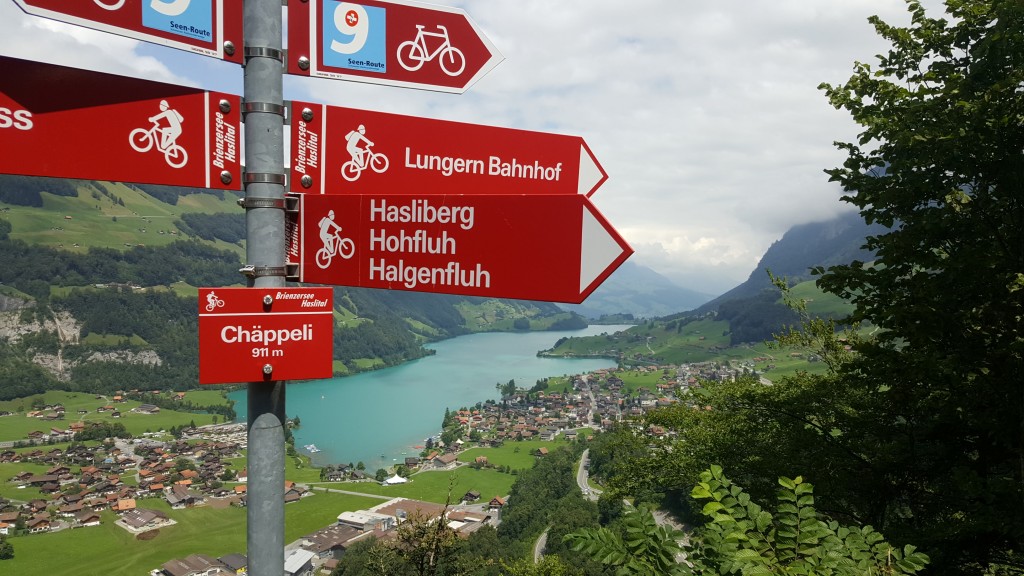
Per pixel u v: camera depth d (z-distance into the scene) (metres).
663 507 40.88
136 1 2.45
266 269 2.57
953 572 7.06
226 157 2.63
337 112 2.78
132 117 2.53
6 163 2.41
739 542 2.64
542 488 97.19
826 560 2.53
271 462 2.56
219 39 2.56
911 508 8.91
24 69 2.42
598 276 2.53
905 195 7.52
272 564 2.55
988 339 7.17
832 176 8.66
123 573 79.19
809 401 10.55
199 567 79.00
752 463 10.29
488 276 2.62
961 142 6.63
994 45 6.77
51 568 80.50
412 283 2.67
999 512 6.42
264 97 2.58
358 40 2.80
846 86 8.93
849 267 8.12
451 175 2.96
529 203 2.59
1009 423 6.95
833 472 9.22
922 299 7.19
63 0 2.37
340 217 2.66
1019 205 6.81
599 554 2.59
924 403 8.48
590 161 3.18
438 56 2.95
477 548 66.88
